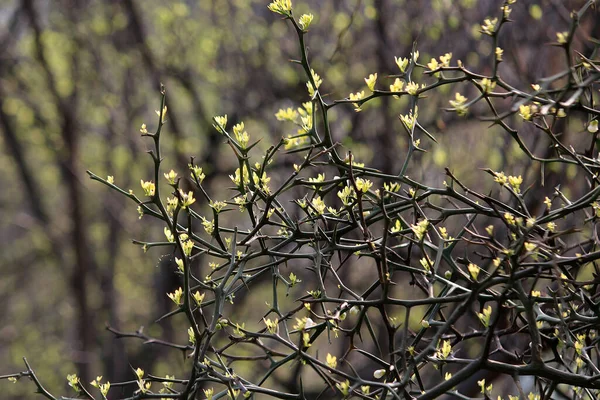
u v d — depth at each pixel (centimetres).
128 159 1176
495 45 249
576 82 232
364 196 295
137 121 1062
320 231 284
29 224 1403
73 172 1190
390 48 766
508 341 447
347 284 716
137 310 1356
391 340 267
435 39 730
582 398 307
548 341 283
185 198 262
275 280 293
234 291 289
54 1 1106
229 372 288
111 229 1286
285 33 880
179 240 262
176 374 1041
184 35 959
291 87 869
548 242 277
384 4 767
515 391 690
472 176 694
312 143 293
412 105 285
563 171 542
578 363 275
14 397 1442
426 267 279
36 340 1520
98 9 1067
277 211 285
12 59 1177
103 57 1091
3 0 1172
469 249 592
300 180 282
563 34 234
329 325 276
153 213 269
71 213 1256
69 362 1424
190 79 947
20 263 1647
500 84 250
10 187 1733
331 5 855
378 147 733
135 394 282
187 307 264
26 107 1198
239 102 888
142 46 987
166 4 1023
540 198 546
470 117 669
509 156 627
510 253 232
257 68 888
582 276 527
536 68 664
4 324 1611
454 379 256
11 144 1334
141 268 1311
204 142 951
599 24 587
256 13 903
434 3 738
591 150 294
